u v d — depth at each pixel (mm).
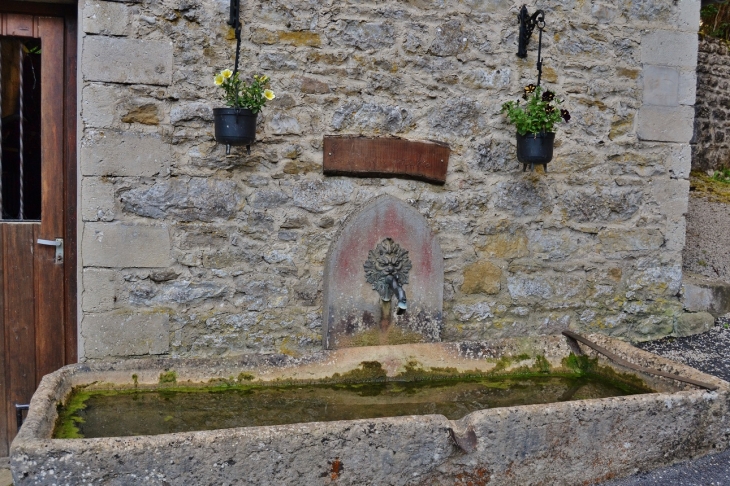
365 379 2998
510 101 3574
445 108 3514
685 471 2562
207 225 3191
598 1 3732
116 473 1928
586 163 3775
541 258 3738
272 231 3291
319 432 2107
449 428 2252
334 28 3318
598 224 3828
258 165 3250
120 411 2553
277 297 3318
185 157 3139
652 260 3957
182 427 2432
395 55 3418
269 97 2998
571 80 3719
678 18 3875
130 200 3072
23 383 3213
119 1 2992
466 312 3631
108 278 3068
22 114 3164
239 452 2027
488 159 3600
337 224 3381
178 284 3168
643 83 3842
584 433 2432
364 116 3387
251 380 2814
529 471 2369
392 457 2193
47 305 3221
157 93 3076
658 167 3914
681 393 2598
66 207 3219
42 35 3129
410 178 3465
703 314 4117
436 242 3432
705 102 7508
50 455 1878
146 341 3135
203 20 3121
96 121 3002
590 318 3855
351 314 3314
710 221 5570
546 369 3221
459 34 3510
